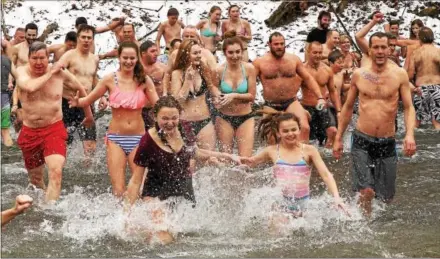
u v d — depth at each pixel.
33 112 10.55
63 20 23.34
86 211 10.05
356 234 8.94
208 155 9.25
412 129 9.66
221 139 11.63
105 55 17.09
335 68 15.40
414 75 16.75
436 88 16.41
